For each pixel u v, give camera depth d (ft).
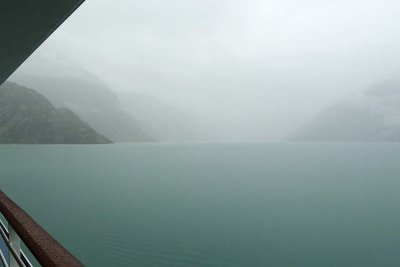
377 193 320.91
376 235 193.06
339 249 169.27
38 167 488.85
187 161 624.59
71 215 230.48
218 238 184.44
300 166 550.36
